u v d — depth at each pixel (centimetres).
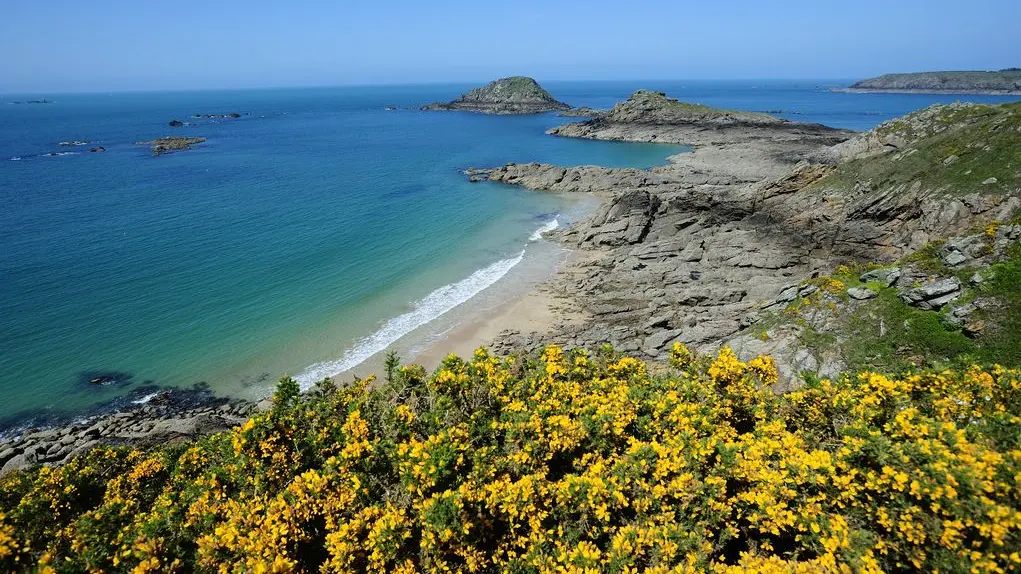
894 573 932
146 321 3775
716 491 1116
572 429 1347
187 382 3159
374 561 1071
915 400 1329
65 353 3369
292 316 3941
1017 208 3556
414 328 3806
